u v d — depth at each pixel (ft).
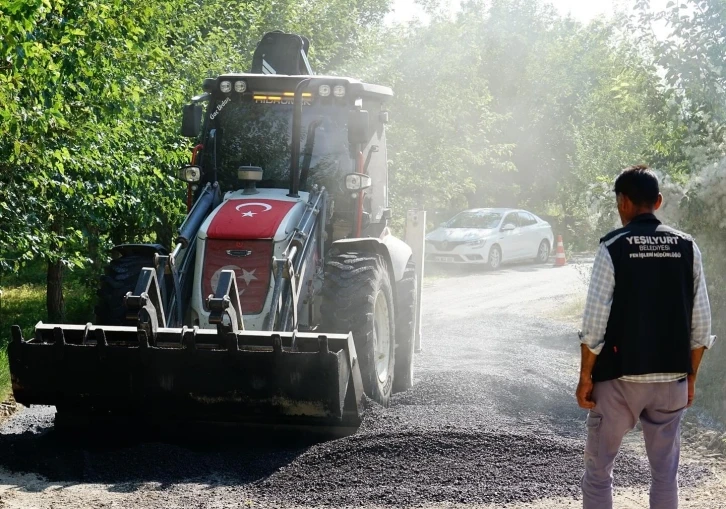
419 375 30.91
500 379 29.22
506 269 84.89
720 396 27.09
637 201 15.48
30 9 25.36
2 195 36.11
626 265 14.85
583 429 24.23
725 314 31.81
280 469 20.61
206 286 24.50
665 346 14.74
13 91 29.37
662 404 14.94
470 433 22.12
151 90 42.73
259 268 24.44
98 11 32.40
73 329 22.15
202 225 25.32
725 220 32.07
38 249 38.68
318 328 26.50
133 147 42.55
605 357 14.97
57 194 40.11
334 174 28.55
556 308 54.08
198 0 57.47
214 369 21.54
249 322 23.94
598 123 113.80
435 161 74.18
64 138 36.17
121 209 43.45
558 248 87.92
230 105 29.32
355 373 22.41
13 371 22.21
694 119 36.94
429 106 73.56
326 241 28.45
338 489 19.52
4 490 19.54
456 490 19.16
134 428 23.56
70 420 23.63
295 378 21.33
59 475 20.61
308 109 28.99
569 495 18.94
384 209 31.71
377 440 21.62
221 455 21.77
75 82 34.35
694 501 18.57
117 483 20.22
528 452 21.33
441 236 83.35
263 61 30.27
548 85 117.29
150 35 42.96
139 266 26.81
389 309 26.94
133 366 21.81
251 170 27.17
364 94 29.01
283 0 64.18
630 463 20.80
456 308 55.98
